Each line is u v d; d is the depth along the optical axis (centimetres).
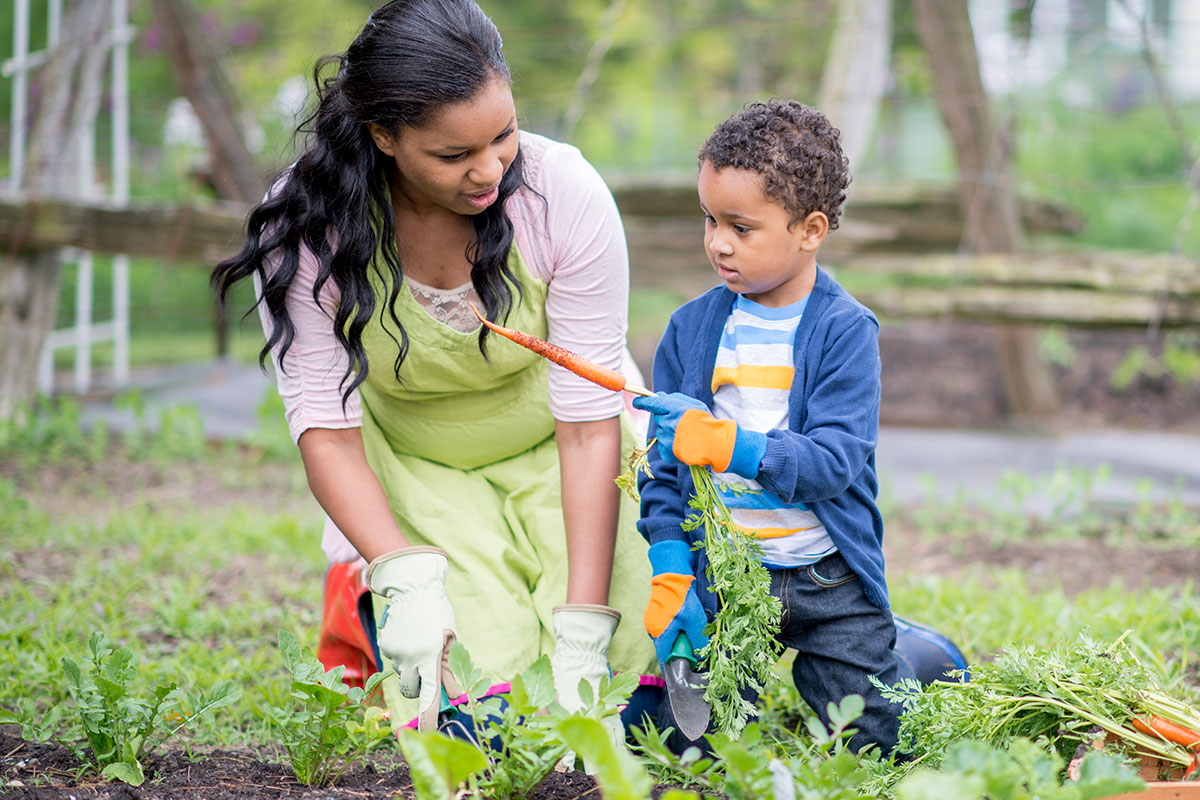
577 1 1445
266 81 1201
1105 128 1088
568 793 229
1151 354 876
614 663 275
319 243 257
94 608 385
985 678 238
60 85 684
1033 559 474
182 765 251
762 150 242
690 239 764
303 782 239
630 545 288
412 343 273
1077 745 238
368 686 236
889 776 227
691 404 244
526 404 296
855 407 250
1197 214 1052
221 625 371
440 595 256
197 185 824
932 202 754
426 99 226
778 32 1284
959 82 694
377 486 274
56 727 278
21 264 671
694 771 200
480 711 219
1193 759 221
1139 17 655
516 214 268
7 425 638
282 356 262
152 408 759
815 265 266
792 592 259
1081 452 700
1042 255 741
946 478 639
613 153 1265
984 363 909
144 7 1166
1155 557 473
